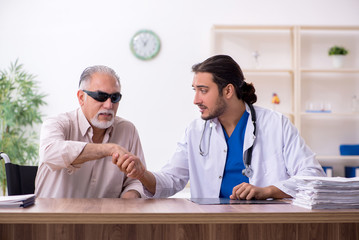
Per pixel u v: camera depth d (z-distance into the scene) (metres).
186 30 5.00
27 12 4.91
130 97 4.95
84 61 4.93
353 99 5.04
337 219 1.29
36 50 4.90
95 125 2.08
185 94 4.98
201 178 2.10
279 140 2.04
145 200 1.62
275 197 1.70
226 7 5.04
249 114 2.09
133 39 4.95
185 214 1.23
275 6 5.08
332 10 5.11
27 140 4.79
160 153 4.94
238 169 2.05
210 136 2.10
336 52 4.93
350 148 4.89
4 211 1.23
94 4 4.95
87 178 2.10
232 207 1.38
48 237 1.27
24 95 4.72
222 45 5.05
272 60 5.07
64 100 4.89
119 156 1.79
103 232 1.28
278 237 1.31
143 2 4.99
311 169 1.91
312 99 5.13
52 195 2.07
